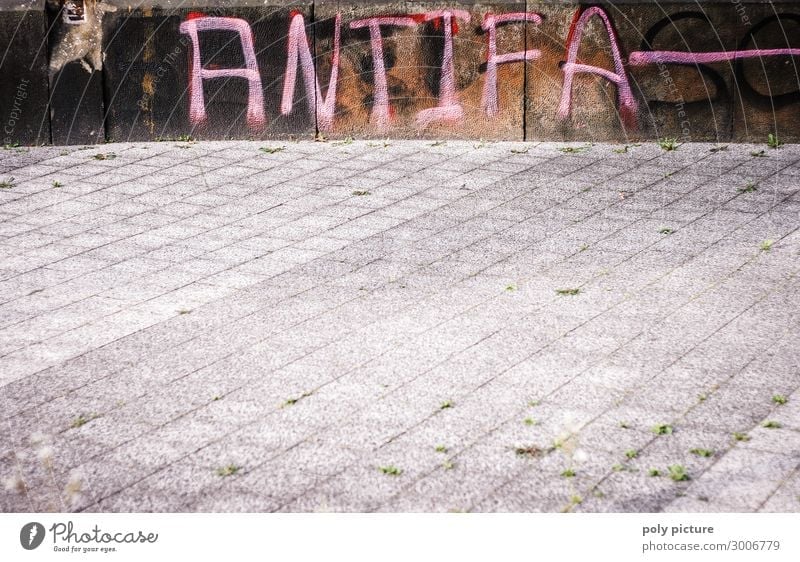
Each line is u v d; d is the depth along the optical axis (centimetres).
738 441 404
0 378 489
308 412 443
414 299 580
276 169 864
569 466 389
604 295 575
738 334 514
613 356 492
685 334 516
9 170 873
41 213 763
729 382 459
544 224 705
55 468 402
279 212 754
